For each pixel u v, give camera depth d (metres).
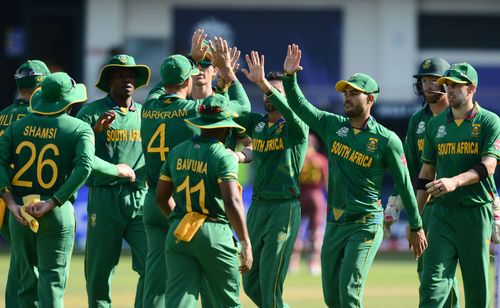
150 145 34.69
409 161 38.59
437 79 36.84
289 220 36.66
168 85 34.78
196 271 31.19
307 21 105.88
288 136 36.66
